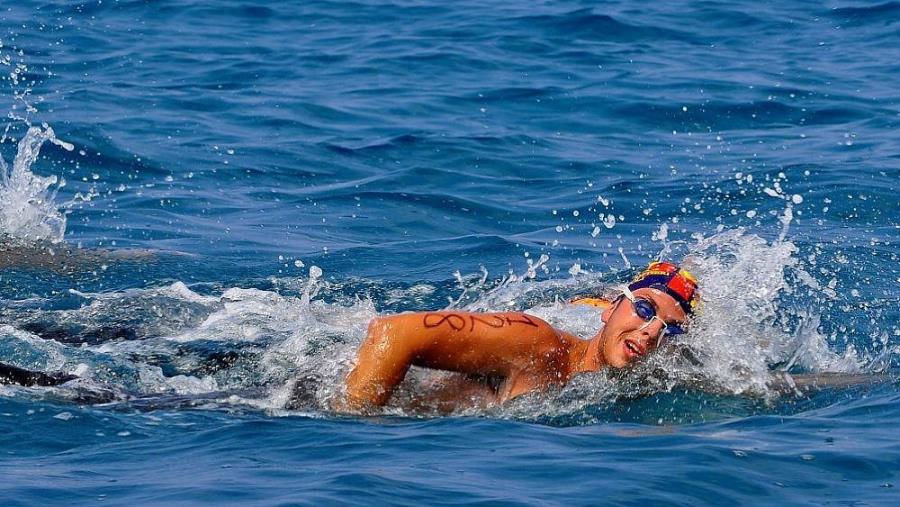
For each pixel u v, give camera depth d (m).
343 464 17.20
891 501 15.97
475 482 16.47
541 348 21.89
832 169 40.88
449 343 21.12
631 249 34.00
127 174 40.75
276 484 16.19
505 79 54.03
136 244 33.91
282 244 34.31
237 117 47.66
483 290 30.16
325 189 40.19
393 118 48.09
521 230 36.38
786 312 27.31
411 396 21.39
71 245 32.81
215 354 23.95
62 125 44.09
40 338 24.39
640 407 21.16
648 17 64.75
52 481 16.31
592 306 26.70
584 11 65.31
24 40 57.47
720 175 41.06
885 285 29.69
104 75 52.69
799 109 49.25
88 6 64.62
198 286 29.95
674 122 48.19
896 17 63.81
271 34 61.81
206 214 37.28
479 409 21.30
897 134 45.28
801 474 16.97
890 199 37.75
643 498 15.97
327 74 54.56
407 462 17.38
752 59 57.28
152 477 16.56
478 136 45.84
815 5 67.31
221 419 19.61
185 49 58.00
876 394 21.61
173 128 45.56
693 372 22.34
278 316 26.69
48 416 19.19
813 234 34.50
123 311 26.78
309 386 21.55
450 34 61.69
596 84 52.91
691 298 22.66
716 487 16.41
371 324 21.28
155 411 19.95
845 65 55.88
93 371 22.84
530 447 18.25
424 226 36.81
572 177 41.59
